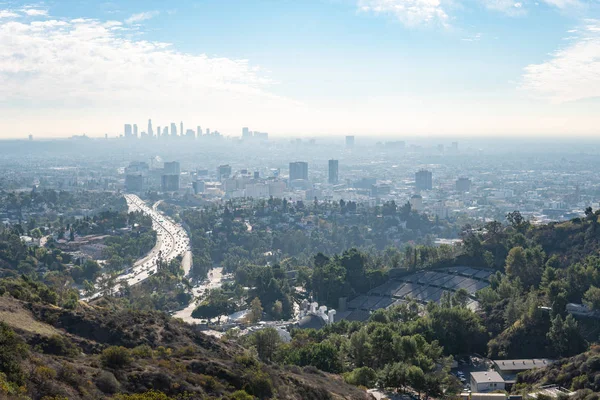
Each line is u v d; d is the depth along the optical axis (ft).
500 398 431.84
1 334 245.65
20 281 435.12
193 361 309.83
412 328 607.37
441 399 418.10
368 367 462.19
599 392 412.77
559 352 563.89
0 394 205.36
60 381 241.96
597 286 649.20
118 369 274.77
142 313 398.83
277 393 311.27
